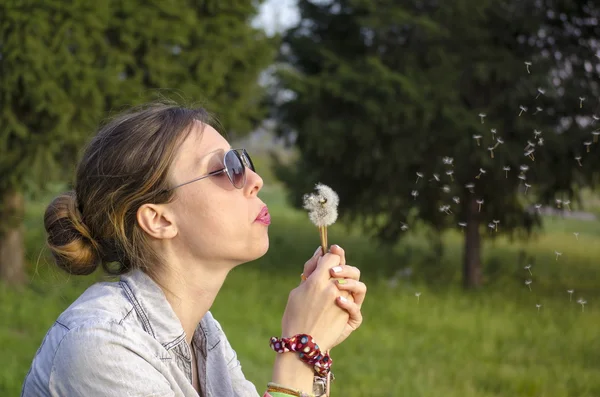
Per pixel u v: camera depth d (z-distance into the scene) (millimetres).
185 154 1334
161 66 9297
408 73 9594
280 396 1332
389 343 6879
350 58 10633
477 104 10000
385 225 11422
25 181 8539
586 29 9305
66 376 1182
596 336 7254
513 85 9195
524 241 11305
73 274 1417
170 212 1335
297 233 19109
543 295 9906
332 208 1499
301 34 11164
